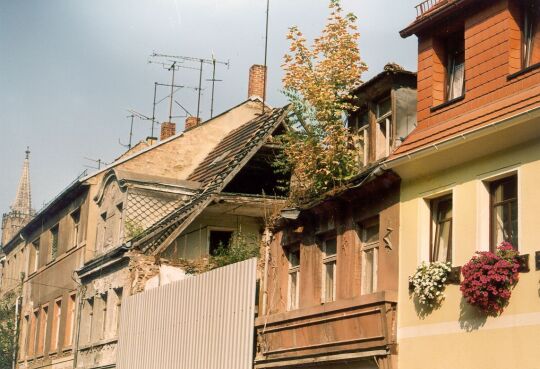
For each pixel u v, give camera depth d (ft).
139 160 113.19
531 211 47.62
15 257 156.56
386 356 55.77
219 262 88.33
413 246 56.39
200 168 111.75
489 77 53.16
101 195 109.09
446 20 57.82
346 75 71.31
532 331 45.91
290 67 72.64
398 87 64.90
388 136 65.62
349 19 73.51
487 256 48.67
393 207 58.95
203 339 75.36
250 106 120.78
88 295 108.99
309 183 70.38
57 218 129.59
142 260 91.97
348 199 63.82
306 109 70.33
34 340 134.72
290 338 65.98
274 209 81.15
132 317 90.68
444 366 51.75
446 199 55.62
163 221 93.71
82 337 108.78
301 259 70.33
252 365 68.18
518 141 49.08
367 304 57.62
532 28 52.60
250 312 69.21
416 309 54.95
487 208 51.62
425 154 54.60
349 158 67.62
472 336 49.88
